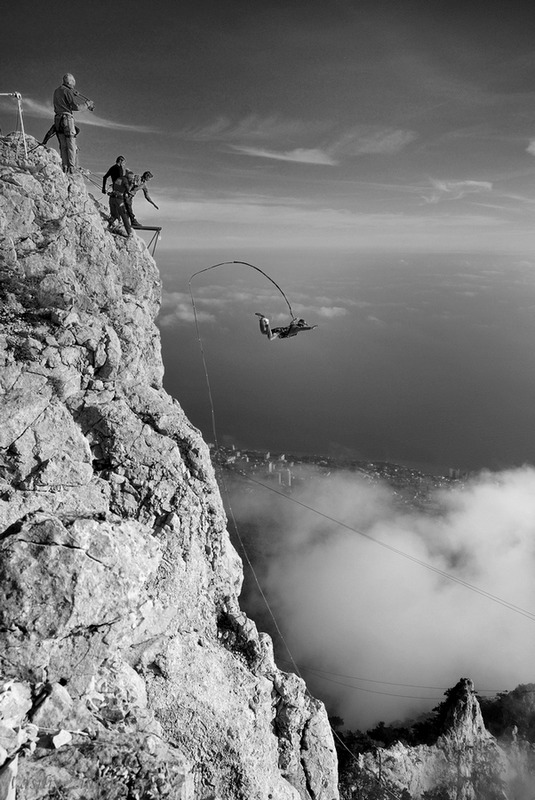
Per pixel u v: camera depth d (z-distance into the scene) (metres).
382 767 58.31
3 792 7.42
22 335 15.29
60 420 14.29
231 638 16.05
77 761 8.24
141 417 16.42
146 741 9.04
